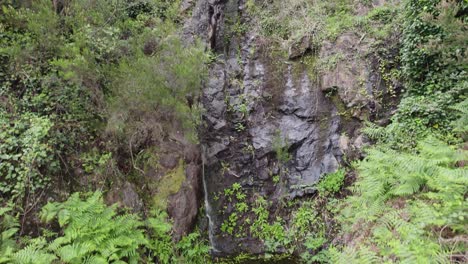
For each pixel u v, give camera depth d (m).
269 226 7.83
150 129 6.81
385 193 5.63
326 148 8.27
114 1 7.45
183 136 7.14
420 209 4.47
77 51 5.58
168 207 6.70
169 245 6.31
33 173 5.46
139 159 6.85
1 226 5.02
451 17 6.62
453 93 7.01
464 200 4.38
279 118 8.92
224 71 9.63
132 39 6.62
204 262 7.01
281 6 10.26
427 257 3.71
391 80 8.27
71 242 5.11
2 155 5.35
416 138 6.89
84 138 6.31
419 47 7.43
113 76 5.92
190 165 7.48
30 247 4.70
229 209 8.19
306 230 7.48
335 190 7.69
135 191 6.48
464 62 6.64
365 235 5.32
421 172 5.07
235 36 10.28
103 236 5.17
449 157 5.20
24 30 6.19
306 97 8.84
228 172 8.52
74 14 6.23
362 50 8.67
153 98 6.03
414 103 7.28
